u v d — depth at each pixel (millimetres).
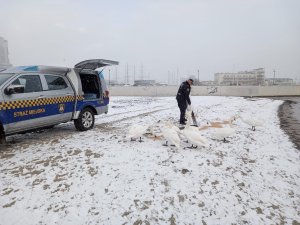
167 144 7184
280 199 4699
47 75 7656
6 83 6484
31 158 6148
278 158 6625
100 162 5820
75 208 4168
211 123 10844
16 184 4906
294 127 11078
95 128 9492
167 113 14156
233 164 5961
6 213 4074
